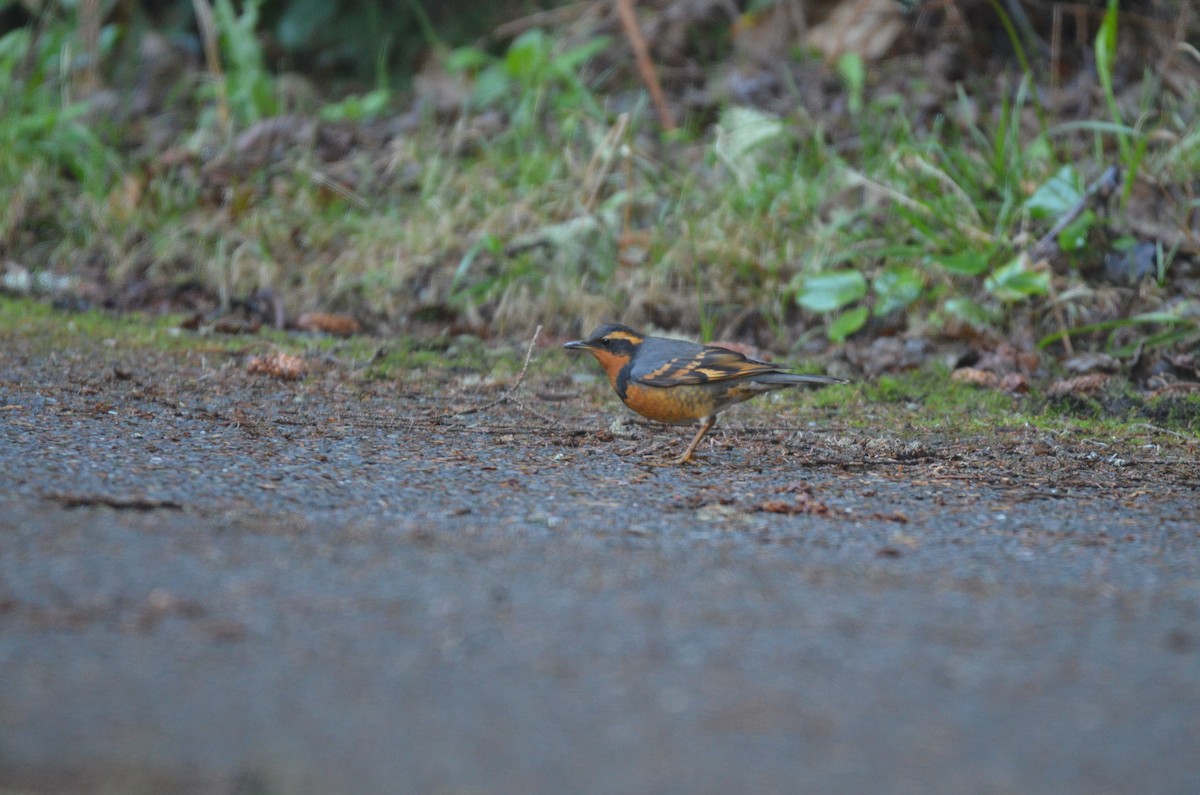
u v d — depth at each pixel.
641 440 10.91
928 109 17.78
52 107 19.52
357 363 13.42
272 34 23.44
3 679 5.42
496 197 16.73
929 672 5.71
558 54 19.92
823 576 7.01
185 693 5.37
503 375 13.23
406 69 22.94
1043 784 4.80
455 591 6.55
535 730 5.15
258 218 16.67
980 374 13.23
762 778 4.82
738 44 20.14
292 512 7.92
